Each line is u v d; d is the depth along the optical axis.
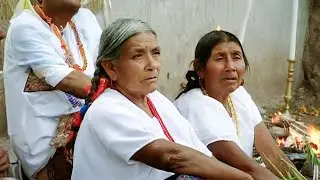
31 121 2.52
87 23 2.81
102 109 1.83
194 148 1.99
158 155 1.79
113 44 1.84
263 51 5.58
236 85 2.27
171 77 5.04
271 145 2.47
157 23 4.86
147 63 1.85
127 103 1.86
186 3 4.97
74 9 2.60
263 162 2.53
